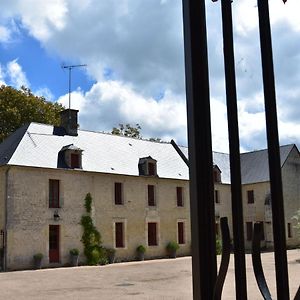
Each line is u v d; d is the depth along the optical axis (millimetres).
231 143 1714
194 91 1785
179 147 42469
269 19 1736
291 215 41844
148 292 17141
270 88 1711
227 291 13367
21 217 29719
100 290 18172
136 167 36594
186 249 37906
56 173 31719
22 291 18250
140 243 35188
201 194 1745
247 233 20109
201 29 1814
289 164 42875
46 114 42031
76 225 32094
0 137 39781
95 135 37156
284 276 1623
